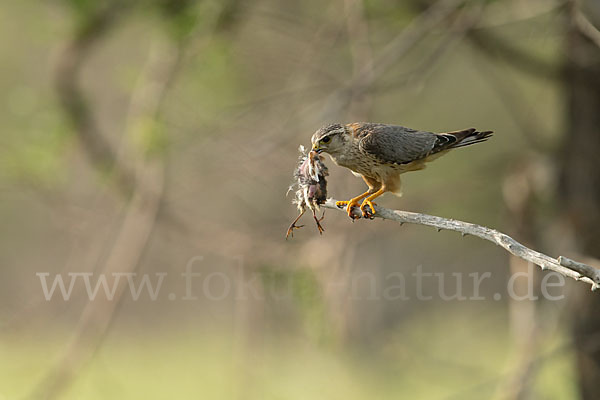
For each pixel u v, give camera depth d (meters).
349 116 12.24
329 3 15.81
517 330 13.61
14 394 19.31
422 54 14.75
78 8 13.23
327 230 14.45
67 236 16.67
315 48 13.69
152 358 27.14
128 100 16.59
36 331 15.20
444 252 30.78
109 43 17.03
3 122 14.39
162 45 13.64
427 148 8.83
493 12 12.85
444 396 18.95
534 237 14.02
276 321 16.58
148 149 13.07
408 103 16.22
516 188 14.08
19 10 14.77
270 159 14.30
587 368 12.97
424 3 13.43
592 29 10.34
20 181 14.38
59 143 14.23
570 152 13.48
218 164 14.39
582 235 13.01
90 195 16.41
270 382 18.08
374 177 9.20
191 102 14.97
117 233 15.20
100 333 13.55
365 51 12.86
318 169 7.97
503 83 16.64
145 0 13.21
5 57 18.25
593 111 13.22
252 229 15.66
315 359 18.62
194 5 12.85
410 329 25.17
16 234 30.91
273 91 15.18
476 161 24.42
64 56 13.98
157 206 13.64
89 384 18.92
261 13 13.75
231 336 30.33
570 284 13.01
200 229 15.65
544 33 12.30
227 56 14.18
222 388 21.61
